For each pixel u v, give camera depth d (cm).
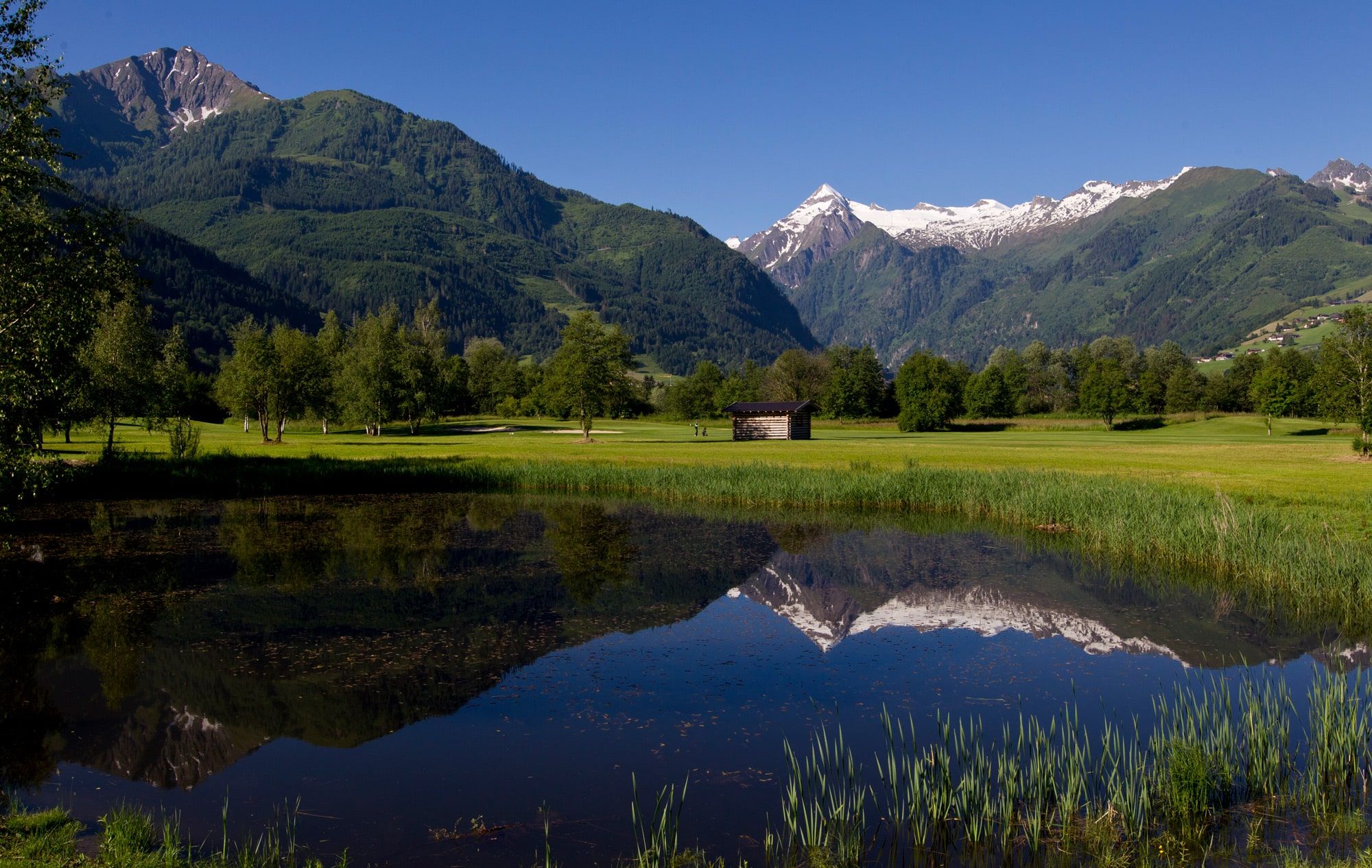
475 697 1559
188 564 2784
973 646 1916
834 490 4400
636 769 1237
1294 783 1155
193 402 11625
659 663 1773
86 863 927
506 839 1027
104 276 2134
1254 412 12825
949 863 965
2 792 1166
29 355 2012
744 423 9150
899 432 11900
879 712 1482
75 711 1487
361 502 4469
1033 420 13250
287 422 11312
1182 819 1041
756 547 3203
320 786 1183
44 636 1953
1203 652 1869
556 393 8538
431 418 10362
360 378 9638
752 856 981
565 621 2114
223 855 964
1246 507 3083
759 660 1791
